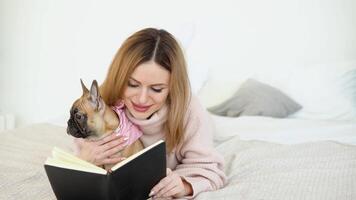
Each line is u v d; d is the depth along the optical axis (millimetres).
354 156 1311
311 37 2424
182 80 968
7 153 1330
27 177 1077
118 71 929
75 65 2867
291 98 2123
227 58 2609
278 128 1764
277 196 967
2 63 2979
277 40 2494
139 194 804
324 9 2365
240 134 1679
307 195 978
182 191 921
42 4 2814
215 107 2152
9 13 2879
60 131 1707
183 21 2637
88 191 724
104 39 2783
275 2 2449
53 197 948
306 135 1668
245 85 2158
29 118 3008
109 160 883
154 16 2678
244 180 1099
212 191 983
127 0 2699
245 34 2547
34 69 2936
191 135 1075
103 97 971
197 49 2648
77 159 749
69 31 2826
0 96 3012
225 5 2545
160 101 950
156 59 900
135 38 937
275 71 2330
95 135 867
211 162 1036
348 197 965
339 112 2021
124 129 915
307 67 2273
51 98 2955
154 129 1025
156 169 815
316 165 1229
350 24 2334
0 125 2789
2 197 939
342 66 2178
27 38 2891
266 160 1269
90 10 2770
